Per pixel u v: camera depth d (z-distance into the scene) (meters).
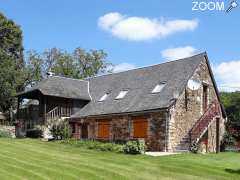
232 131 35.47
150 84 34.56
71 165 19.94
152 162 22.03
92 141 30.28
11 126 41.31
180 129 30.81
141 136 31.72
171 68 34.66
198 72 33.12
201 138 32.75
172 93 31.17
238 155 28.16
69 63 63.03
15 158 21.78
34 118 38.94
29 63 59.81
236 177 18.84
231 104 59.78
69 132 34.62
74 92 39.41
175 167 20.53
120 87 37.66
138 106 32.44
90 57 64.56
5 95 47.97
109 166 20.03
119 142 33.22
